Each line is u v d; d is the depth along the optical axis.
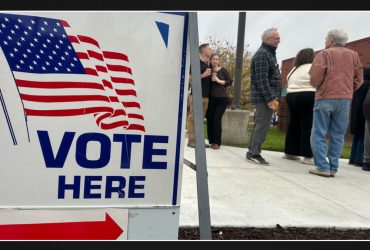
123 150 1.47
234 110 7.12
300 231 2.49
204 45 5.69
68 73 1.39
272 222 2.57
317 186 3.79
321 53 4.20
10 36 1.33
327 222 2.65
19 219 1.41
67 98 1.40
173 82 1.49
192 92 1.51
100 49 1.41
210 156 5.25
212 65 5.85
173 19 1.47
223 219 2.56
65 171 1.43
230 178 3.86
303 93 5.00
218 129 5.99
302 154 5.17
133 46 1.44
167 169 1.53
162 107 1.49
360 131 5.46
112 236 1.50
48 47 1.36
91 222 1.47
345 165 5.60
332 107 4.22
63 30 1.37
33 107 1.37
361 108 5.43
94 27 1.39
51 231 1.44
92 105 1.42
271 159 5.43
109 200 1.48
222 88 5.87
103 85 1.42
